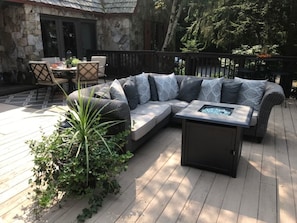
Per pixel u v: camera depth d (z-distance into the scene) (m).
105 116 2.58
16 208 2.04
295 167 2.74
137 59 8.01
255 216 1.97
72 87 6.32
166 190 2.30
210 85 3.94
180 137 3.60
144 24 9.92
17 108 5.08
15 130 3.80
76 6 7.87
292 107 5.30
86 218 1.93
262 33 7.03
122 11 8.80
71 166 2.04
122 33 9.05
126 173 2.60
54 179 2.12
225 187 2.36
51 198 2.00
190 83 4.15
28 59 6.81
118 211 2.02
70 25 8.02
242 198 2.19
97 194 2.20
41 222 1.90
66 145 2.14
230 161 2.53
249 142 3.43
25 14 6.46
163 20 11.47
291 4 6.39
